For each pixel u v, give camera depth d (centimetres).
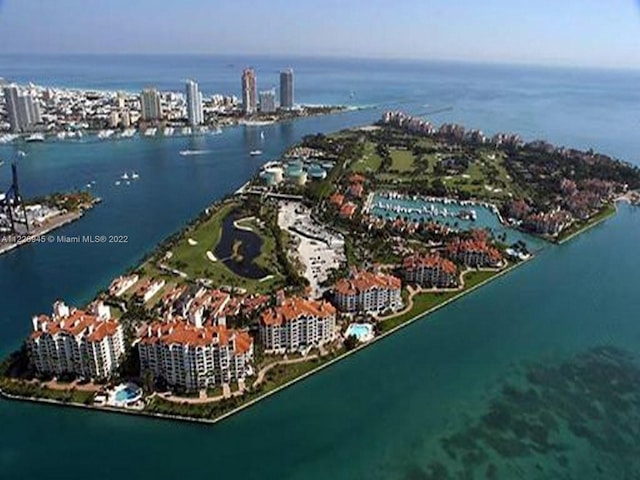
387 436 18300
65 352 19862
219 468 16825
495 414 19412
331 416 19100
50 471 16475
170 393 19525
